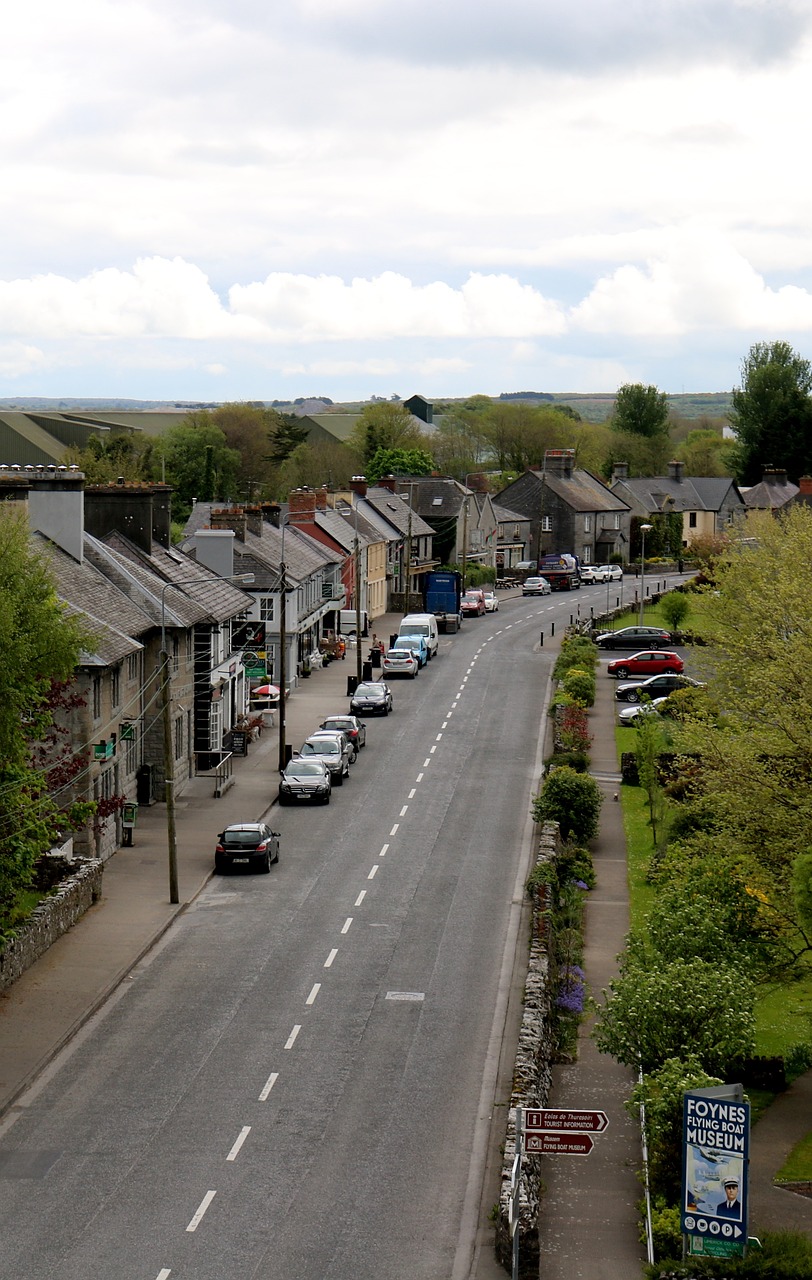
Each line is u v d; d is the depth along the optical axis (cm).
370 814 6191
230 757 6838
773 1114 3177
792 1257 2395
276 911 4816
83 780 5122
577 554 16312
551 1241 2617
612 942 4409
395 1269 2523
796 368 19462
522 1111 2459
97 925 4594
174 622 6275
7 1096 3272
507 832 5869
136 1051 3588
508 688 9244
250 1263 2533
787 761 3634
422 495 15112
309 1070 3462
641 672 9288
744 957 3353
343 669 10012
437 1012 3869
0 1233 2636
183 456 16162
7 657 3588
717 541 13700
